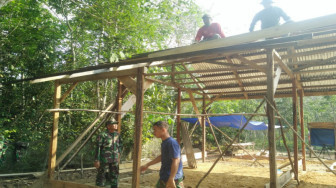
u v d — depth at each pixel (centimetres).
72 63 1066
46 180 588
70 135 1011
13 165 811
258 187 588
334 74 785
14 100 950
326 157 1589
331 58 571
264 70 516
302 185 609
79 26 1176
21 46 953
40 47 990
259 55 757
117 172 537
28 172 779
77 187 528
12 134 905
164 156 360
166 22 1302
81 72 568
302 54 554
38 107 1003
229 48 437
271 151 434
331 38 454
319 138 1616
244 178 694
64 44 1164
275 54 507
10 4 929
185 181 650
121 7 1156
